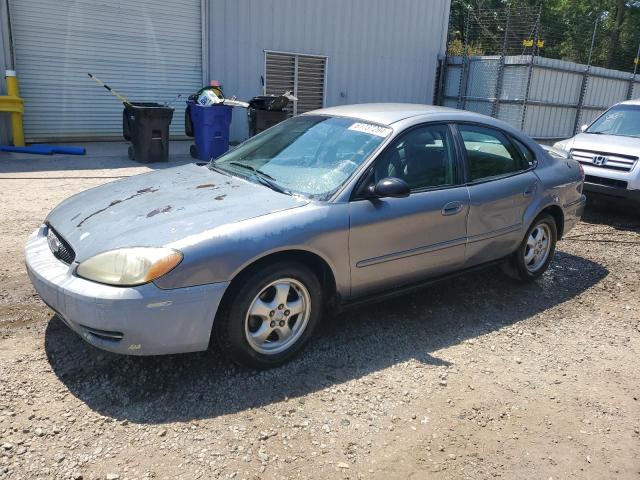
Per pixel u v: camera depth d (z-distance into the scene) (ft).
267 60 45.21
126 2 38.81
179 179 13.35
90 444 8.87
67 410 9.66
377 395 10.68
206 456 8.75
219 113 35.37
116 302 9.48
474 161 14.52
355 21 48.96
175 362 11.32
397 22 51.70
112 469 8.36
